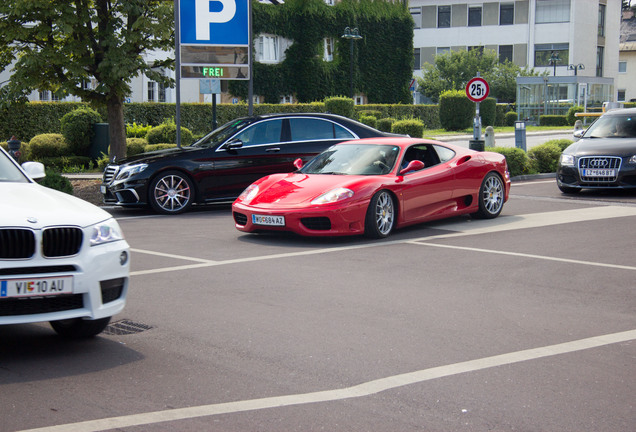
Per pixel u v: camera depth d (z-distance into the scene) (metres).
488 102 44.72
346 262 8.53
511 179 18.53
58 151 23.22
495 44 66.75
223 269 8.15
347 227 9.74
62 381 4.64
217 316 6.21
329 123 14.06
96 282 5.11
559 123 51.66
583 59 65.31
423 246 9.55
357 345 5.39
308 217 9.65
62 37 17.31
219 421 4.00
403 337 5.59
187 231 11.11
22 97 17.23
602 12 68.12
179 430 3.88
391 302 6.66
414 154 10.96
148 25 16.25
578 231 10.62
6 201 5.24
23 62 16.50
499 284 7.39
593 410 4.16
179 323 6.01
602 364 4.97
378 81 51.31
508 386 4.54
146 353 5.23
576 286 7.31
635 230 10.66
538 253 9.04
